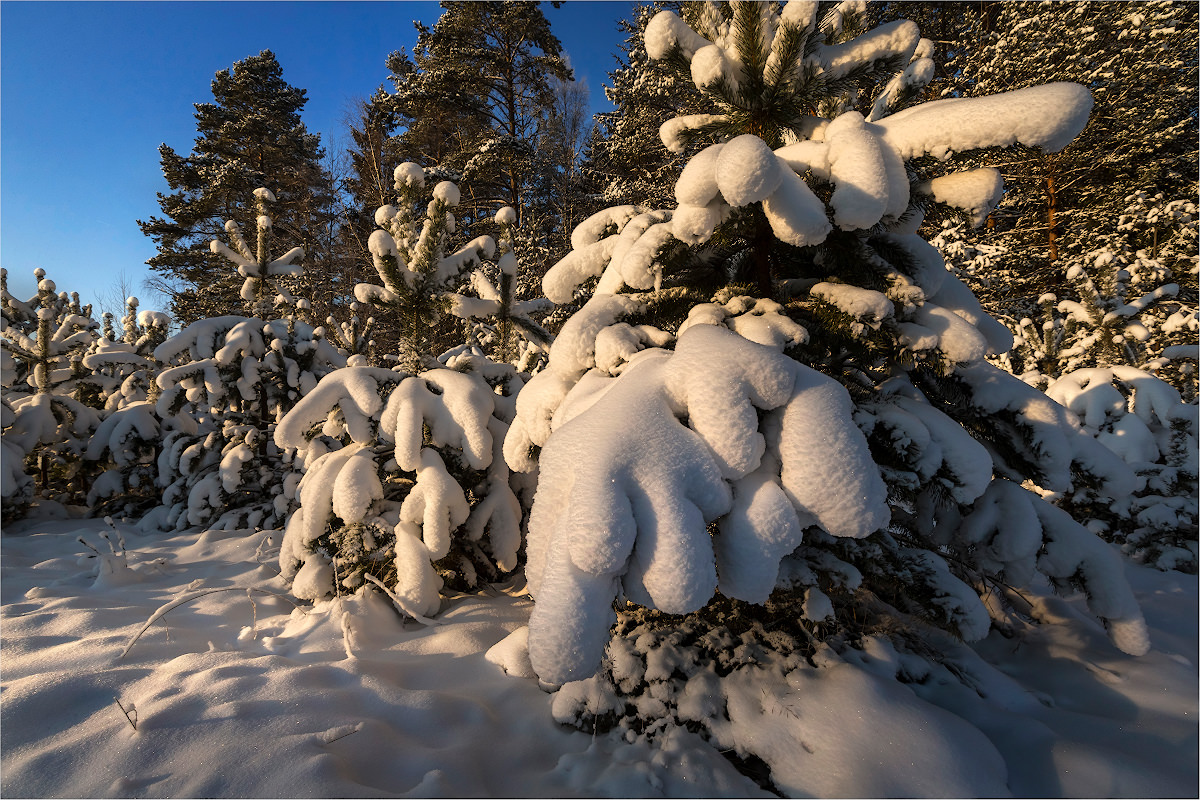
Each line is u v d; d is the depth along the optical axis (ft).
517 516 10.97
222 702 5.66
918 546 7.15
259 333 17.30
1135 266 21.39
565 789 5.10
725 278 8.20
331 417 10.46
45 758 4.76
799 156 6.13
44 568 11.92
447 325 36.42
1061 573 6.85
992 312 33.96
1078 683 6.72
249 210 62.64
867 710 5.41
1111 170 41.86
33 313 22.85
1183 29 39.45
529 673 7.01
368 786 4.78
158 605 9.48
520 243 46.29
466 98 51.98
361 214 61.00
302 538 9.86
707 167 5.48
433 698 6.22
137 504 18.88
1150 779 4.79
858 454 4.81
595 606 4.14
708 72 6.61
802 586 5.96
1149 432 13.64
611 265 7.75
